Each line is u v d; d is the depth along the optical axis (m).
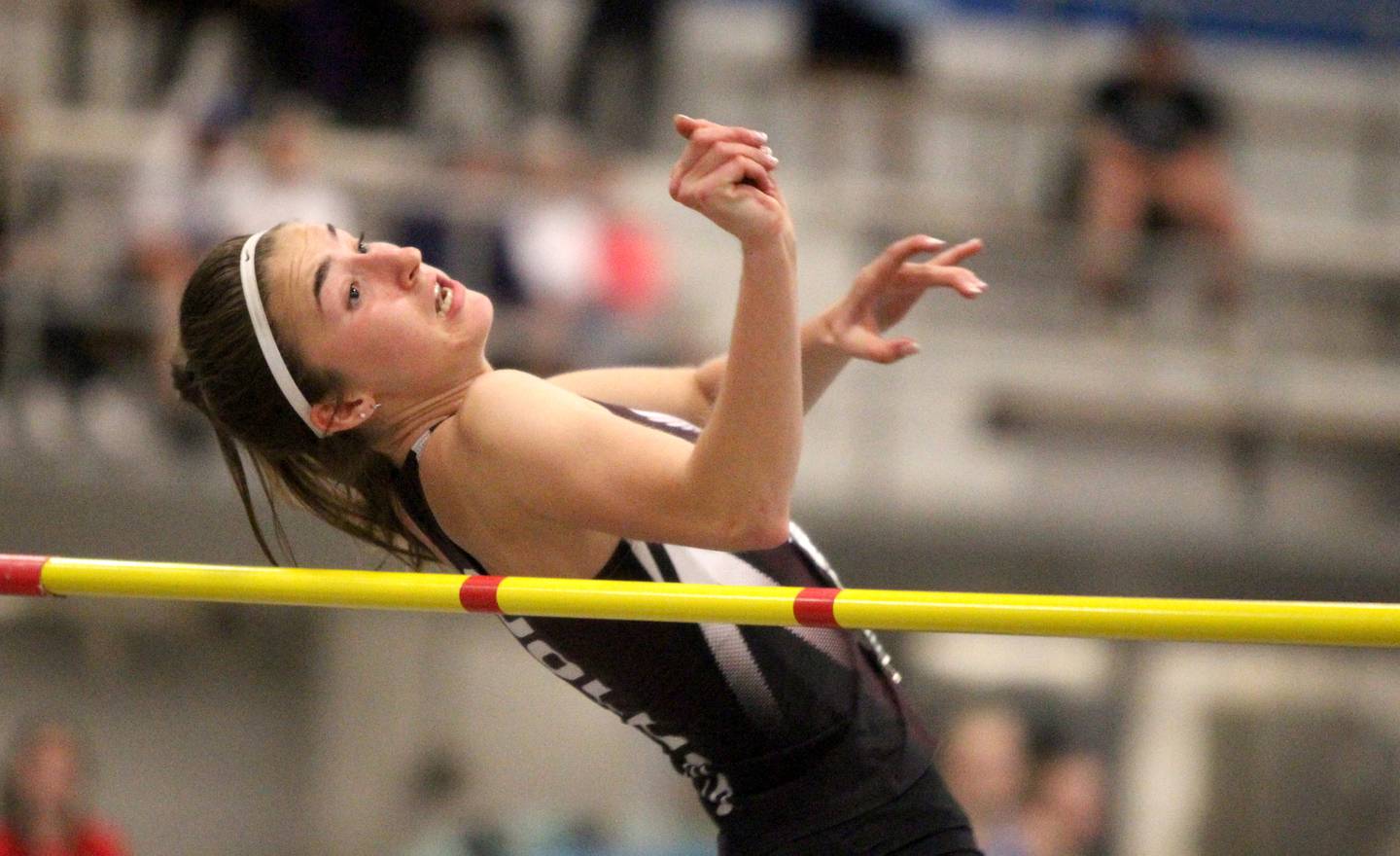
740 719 5.43
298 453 5.62
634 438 4.86
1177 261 16.97
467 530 5.36
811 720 5.44
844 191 17.20
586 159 15.66
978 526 15.92
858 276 5.98
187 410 14.43
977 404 16.73
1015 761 14.08
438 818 15.97
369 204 14.84
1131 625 4.62
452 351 5.40
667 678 5.43
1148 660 16.14
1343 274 17.80
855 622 4.75
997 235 16.92
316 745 15.96
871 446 16.47
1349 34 19.47
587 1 16.59
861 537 15.88
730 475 4.72
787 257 4.75
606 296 15.06
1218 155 17.12
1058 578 16.09
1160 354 16.92
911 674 15.94
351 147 15.34
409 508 5.50
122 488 14.28
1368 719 16.34
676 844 14.88
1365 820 16.22
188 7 15.30
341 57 15.46
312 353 5.32
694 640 5.38
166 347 14.18
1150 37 17.05
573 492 4.88
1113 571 16.09
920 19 18.16
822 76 17.70
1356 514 17.03
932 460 16.58
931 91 18.14
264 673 15.97
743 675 5.40
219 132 14.39
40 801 11.99
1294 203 19.05
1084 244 16.92
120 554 14.48
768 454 4.73
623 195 15.87
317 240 5.39
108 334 14.32
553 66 17.34
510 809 16.03
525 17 17.33
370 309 5.30
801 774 5.46
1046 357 16.89
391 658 16.06
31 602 15.62
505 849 14.80
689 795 16.20
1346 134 19.19
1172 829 16.05
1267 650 16.41
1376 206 19.12
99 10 15.84
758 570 5.55
